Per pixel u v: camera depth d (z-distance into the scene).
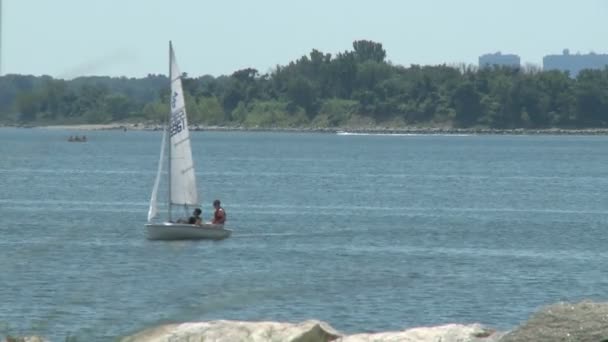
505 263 196.88
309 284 140.62
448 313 139.88
